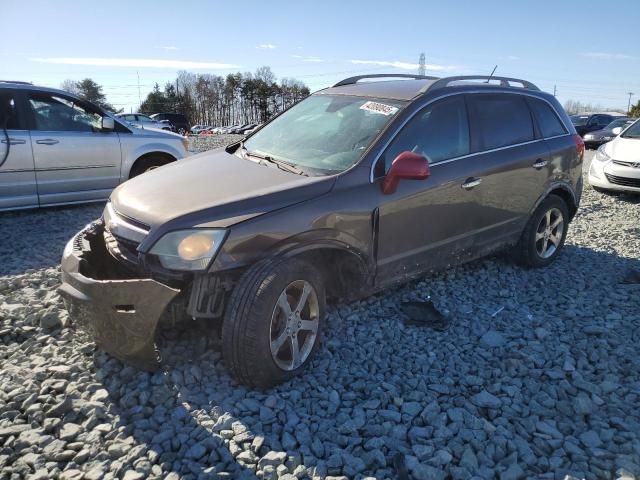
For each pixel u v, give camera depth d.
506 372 3.46
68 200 7.36
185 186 3.51
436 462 2.57
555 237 5.56
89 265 3.32
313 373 3.35
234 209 3.14
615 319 4.24
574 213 5.77
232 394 3.07
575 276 5.24
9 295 4.39
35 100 7.05
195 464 2.52
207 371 3.28
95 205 7.96
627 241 6.62
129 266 3.22
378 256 3.79
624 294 4.78
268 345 3.00
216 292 3.04
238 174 3.67
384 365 3.48
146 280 2.86
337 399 3.07
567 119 5.63
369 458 2.58
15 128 6.84
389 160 3.84
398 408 3.04
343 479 2.44
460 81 4.69
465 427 2.87
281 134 4.41
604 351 3.69
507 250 5.32
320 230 3.38
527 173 4.94
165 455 2.58
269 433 2.77
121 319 2.92
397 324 4.01
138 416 2.88
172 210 3.16
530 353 3.66
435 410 2.97
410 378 3.34
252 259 3.11
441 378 3.35
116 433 2.75
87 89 78.75
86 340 3.60
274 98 90.06
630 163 9.27
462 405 3.06
